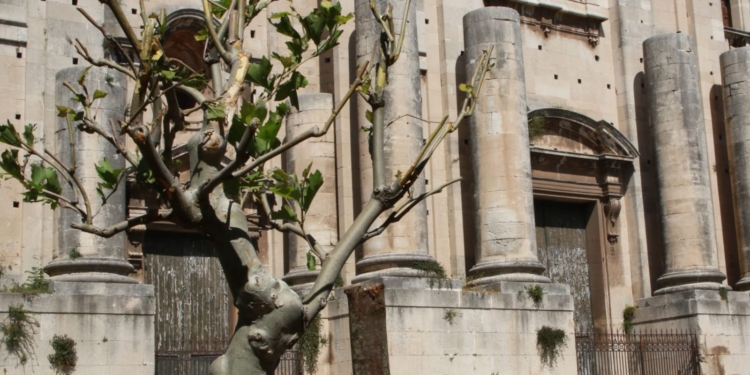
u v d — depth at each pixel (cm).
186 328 2780
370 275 2689
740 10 3816
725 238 3506
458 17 3175
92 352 2347
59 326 2323
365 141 2822
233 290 1103
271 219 1212
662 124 3309
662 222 3288
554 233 3309
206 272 2845
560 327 2833
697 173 3266
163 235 2791
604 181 3341
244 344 1084
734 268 3500
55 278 2414
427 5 3156
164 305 2753
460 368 2647
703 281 3198
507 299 2762
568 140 3294
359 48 2825
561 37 3406
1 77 2542
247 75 1223
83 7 2656
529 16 3347
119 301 2397
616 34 3497
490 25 2978
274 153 1116
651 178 3434
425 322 2622
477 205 2923
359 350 1165
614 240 3344
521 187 2903
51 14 2614
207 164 1156
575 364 2841
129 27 1121
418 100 2823
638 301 3309
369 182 2798
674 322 3177
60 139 2455
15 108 2542
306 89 2983
